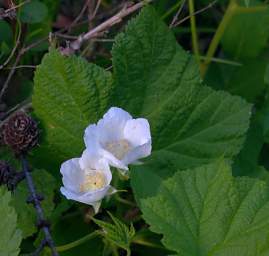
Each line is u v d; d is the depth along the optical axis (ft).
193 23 1.02
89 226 0.91
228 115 0.90
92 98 0.86
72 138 0.87
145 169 0.87
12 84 1.01
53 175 0.90
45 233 0.77
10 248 0.74
